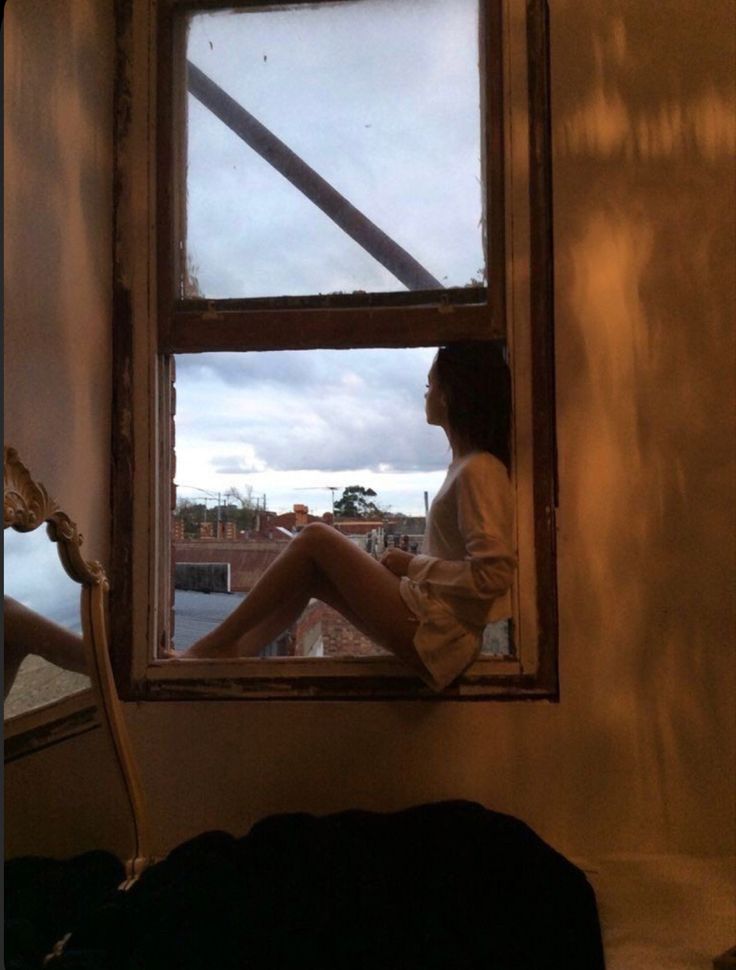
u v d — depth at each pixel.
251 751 1.63
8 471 1.08
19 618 1.10
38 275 1.41
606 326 1.61
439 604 1.49
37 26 1.40
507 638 1.64
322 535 1.57
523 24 1.63
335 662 1.63
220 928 1.15
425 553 1.61
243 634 1.64
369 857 1.36
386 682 1.61
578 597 1.60
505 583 1.49
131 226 1.69
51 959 1.08
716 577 1.59
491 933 1.17
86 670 1.29
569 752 1.59
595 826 1.59
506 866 1.34
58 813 1.17
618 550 1.60
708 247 1.60
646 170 1.61
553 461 1.60
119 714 1.35
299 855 1.36
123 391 1.68
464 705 1.60
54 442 1.46
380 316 1.66
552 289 1.62
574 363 1.61
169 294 1.69
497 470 1.53
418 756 1.61
